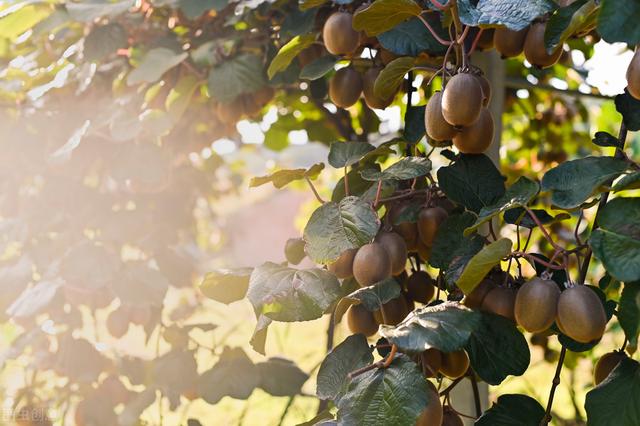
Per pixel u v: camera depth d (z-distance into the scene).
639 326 1.65
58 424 2.65
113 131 2.34
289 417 4.05
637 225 1.66
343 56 2.10
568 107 3.60
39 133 2.53
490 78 2.48
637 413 1.73
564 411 3.73
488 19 1.77
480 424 1.85
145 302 2.35
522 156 3.92
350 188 2.10
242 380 2.30
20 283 2.49
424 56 2.06
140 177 2.39
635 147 3.89
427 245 2.00
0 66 2.76
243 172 5.53
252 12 2.38
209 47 2.34
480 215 1.83
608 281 1.91
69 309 2.67
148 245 2.54
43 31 2.35
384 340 1.86
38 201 2.55
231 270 1.95
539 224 1.77
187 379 2.35
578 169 1.78
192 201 3.27
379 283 1.83
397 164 1.92
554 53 1.90
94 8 2.33
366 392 1.72
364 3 2.03
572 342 1.87
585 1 1.77
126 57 2.55
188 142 2.75
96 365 2.48
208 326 2.45
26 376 2.69
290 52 2.10
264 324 1.84
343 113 3.02
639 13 1.64
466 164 1.95
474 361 1.84
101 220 2.52
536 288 1.72
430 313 1.75
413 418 1.69
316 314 1.83
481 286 1.86
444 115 1.79
